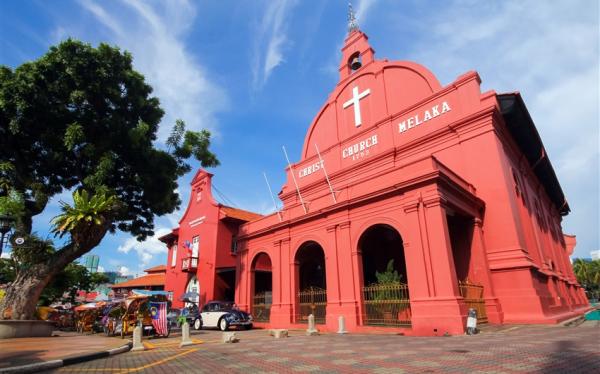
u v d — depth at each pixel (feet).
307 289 64.69
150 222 63.46
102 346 35.60
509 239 45.14
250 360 25.05
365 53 75.92
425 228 41.06
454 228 49.47
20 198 48.70
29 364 23.21
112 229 60.49
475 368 18.08
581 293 88.58
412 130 61.31
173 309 79.87
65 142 46.32
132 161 55.72
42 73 46.44
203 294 86.07
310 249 72.95
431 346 27.27
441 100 58.34
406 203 43.42
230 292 87.15
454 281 37.76
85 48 49.62
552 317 40.63
